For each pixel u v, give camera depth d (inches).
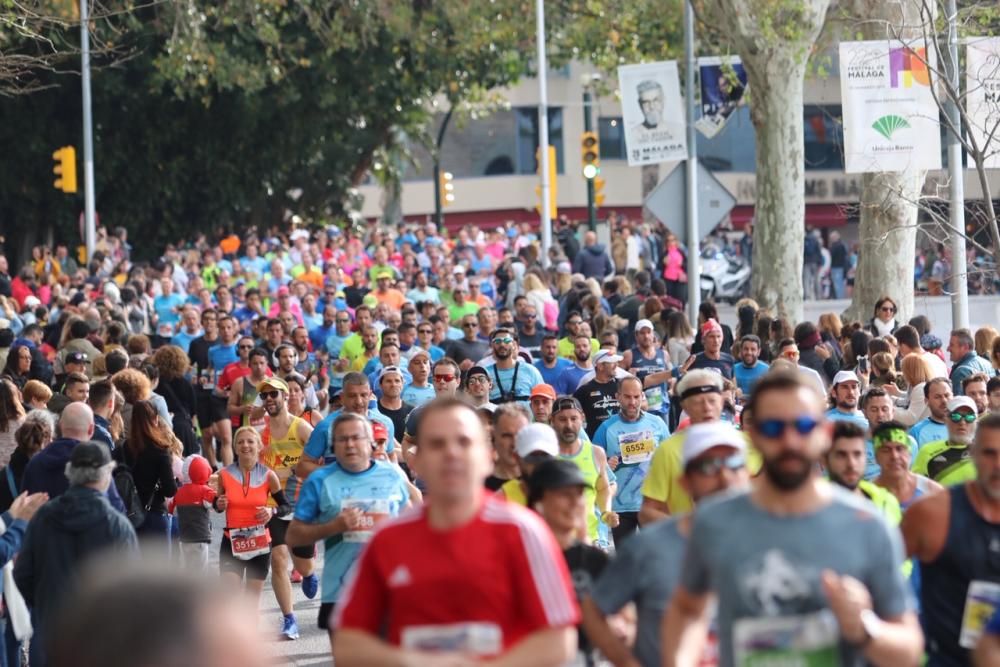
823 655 567.5
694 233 2765.7
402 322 2500.0
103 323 3026.6
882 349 2060.8
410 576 585.0
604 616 751.1
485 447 600.4
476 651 579.5
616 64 4950.8
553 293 3900.1
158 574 248.7
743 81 3336.6
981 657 609.6
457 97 5634.8
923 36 2244.1
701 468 719.1
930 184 3420.3
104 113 5388.8
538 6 4557.1
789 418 565.6
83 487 1077.8
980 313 4239.7
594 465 1312.7
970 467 1234.6
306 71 5369.1
